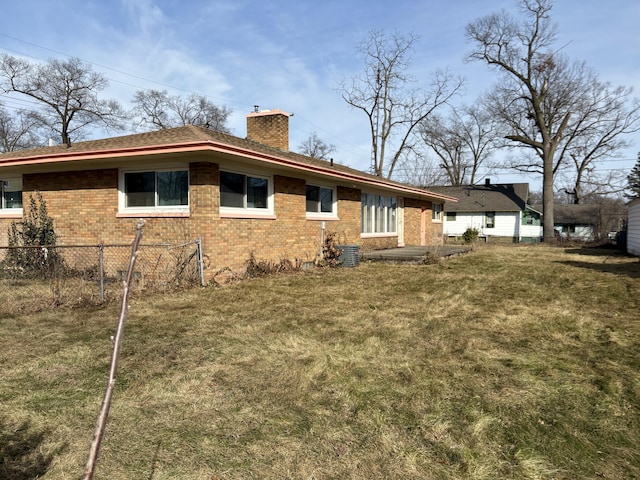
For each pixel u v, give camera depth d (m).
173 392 3.58
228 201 9.42
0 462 2.54
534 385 3.84
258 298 7.66
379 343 5.02
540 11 29.61
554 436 2.99
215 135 10.61
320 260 12.86
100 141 12.08
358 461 2.64
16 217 11.26
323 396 3.55
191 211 8.77
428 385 3.79
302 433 2.96
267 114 14.05
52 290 7.48
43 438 2.82
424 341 5.16
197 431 2.96
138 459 2.61
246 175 9.93
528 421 3.19
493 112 34.09
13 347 4.68
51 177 10.42
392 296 8.14
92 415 3.15
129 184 9.62
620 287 9.64
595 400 3.56
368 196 16.83
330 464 2.60
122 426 3.01
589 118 32.81
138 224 1.72
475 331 5.67
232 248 9.38
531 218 35.38
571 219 36.94
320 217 13.08
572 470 2.60
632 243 20.42
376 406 3.38
